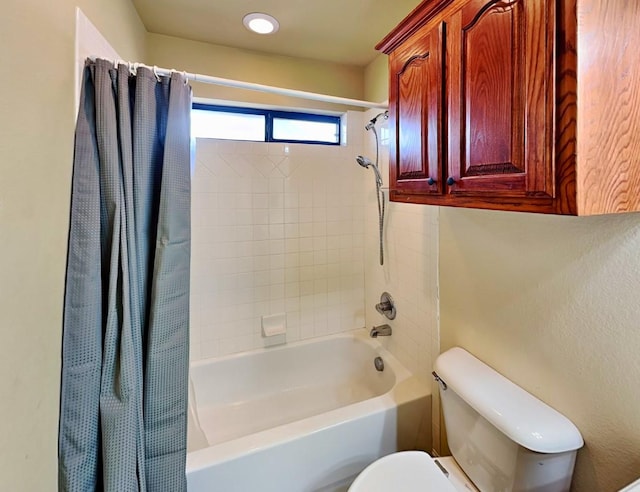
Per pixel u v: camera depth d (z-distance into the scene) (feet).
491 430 3.28
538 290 3.30
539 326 3.30
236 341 7.04
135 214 3.16
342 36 6.06
